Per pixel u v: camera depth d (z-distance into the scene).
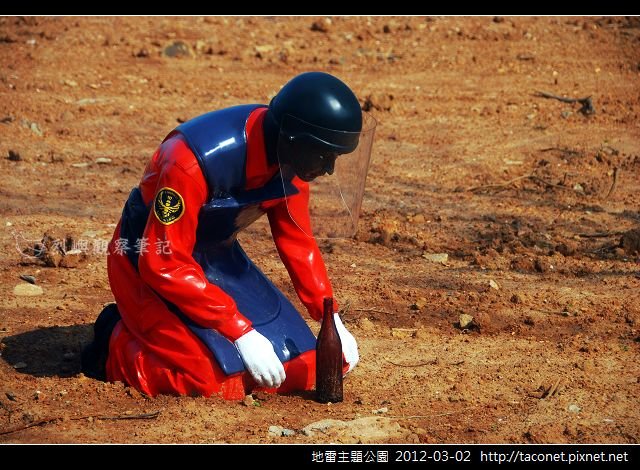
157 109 20.92
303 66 23.94
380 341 11.29
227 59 24.28
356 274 13.38
